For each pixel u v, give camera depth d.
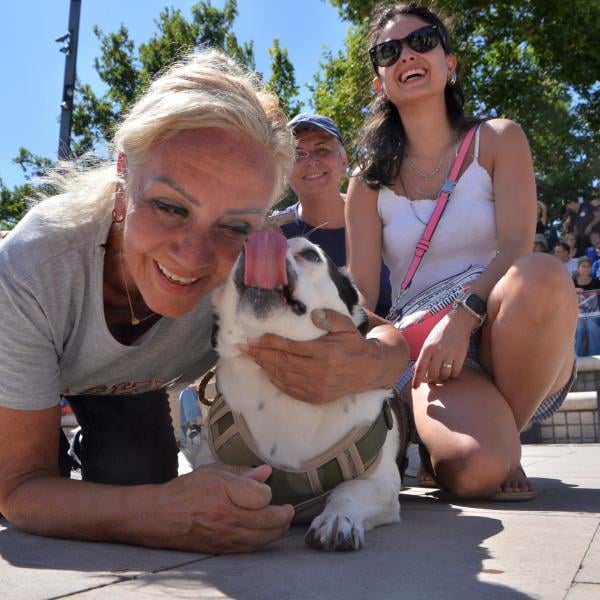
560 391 1.13
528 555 0.62
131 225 0.66
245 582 0.53
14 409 0.69
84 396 0.90
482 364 1.05
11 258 0.71
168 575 0.54
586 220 3.64
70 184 0.78
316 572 0.56
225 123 0.65
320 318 0.74
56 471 0.73
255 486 0.61
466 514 0.85
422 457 1.08
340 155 1.53
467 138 1.12
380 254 1.19
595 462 1.52
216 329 0.81
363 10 4.54
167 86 0.68
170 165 0.64
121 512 0.63
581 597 0.49
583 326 2.70
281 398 0.78
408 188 1.16
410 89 1.12
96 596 0.48
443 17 1.23
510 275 0.97
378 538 0.72
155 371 0.86
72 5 3.01
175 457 0.97
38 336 0.71
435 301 1.05
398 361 0.84
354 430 0.78
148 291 0.70
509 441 0.94
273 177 0.70
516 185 1.09
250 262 0.72
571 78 4.75
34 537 0.68
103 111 6.67
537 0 4.59
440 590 0.51
